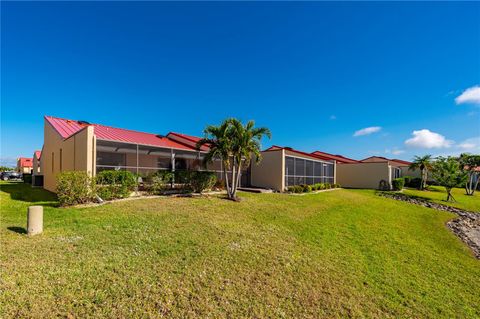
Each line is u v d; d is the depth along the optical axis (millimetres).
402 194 26328
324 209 14492
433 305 5398
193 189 15664
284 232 9086
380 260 7605
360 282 5945
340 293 5289
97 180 11609
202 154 19703
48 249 5570
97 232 7016
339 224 11414
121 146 15891
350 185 34062
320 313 4488
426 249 9414
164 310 3863
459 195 29719
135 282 4496
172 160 16719
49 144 19547
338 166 35250
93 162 12625
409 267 7402
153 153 19719
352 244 8789
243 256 6371
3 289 3842
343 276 6113
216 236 7637
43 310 3471
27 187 20562
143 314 3686
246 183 22234
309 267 6301
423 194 27781
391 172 33219
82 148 13102
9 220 8039
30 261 4891
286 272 5828
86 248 5805
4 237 6199
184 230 7867
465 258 9133
